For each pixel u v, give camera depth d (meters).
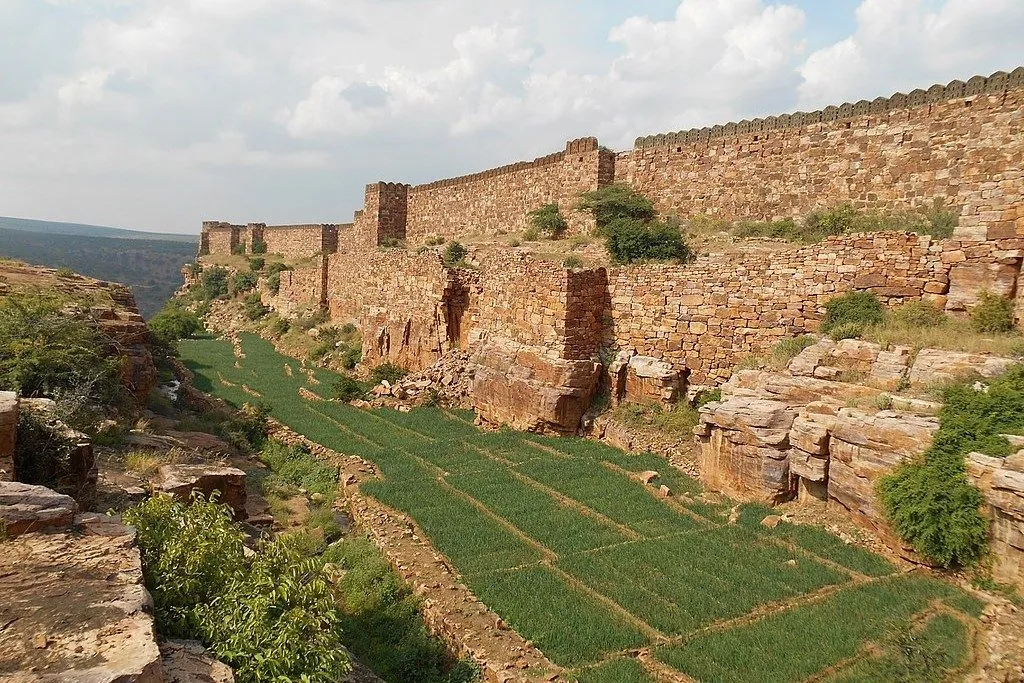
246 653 8.10
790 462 18.14
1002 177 24.44
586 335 27.30
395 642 13.58
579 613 13.62
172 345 50.16
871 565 14.88
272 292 72.94
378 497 20.72
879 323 19.97
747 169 33.44
